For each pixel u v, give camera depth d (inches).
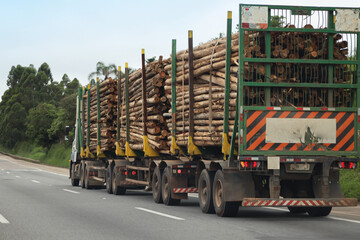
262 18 472.4
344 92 489.4
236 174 497.7
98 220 482.0
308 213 544.7
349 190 677.3
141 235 388.5
